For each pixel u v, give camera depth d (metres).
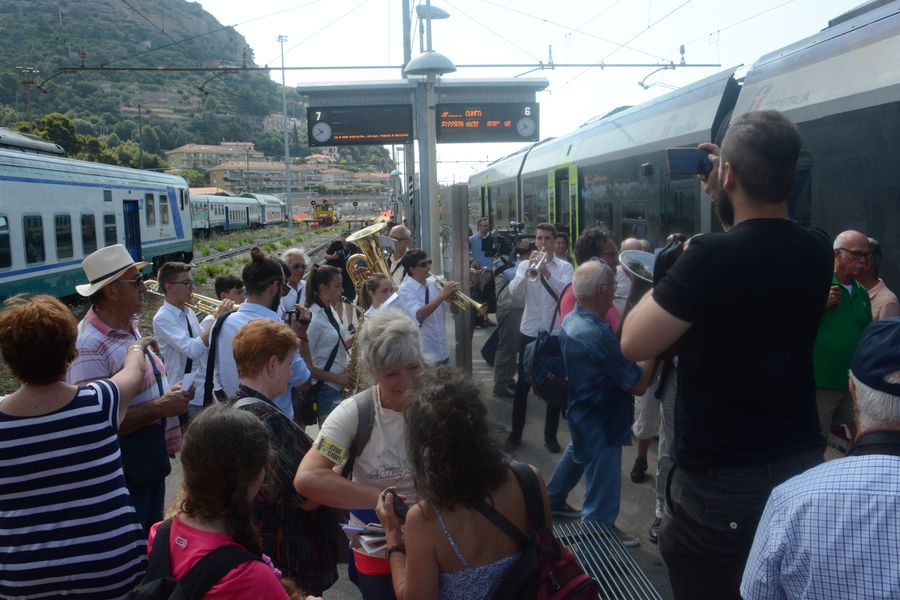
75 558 2.63
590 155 11.65
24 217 16.14
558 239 7.37
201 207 49.88
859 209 5.24
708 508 2.26
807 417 2.25
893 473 1.46
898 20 5.08
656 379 5.39
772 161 2.15
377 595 2.81
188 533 2.12
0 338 2.59
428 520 2.06
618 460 4.36
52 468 2.62
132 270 3.81
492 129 12.36
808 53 6.00
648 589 3.19
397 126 12.24
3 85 139.12
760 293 2.11
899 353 1.56
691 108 8.10
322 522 3.17
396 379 2.82
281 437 3.10
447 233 11.34
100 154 84.62
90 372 3.64
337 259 11.02
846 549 1.43
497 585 2.06
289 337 3.26
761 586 1.56
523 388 6.60
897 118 4.87
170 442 4.17
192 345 4.89
